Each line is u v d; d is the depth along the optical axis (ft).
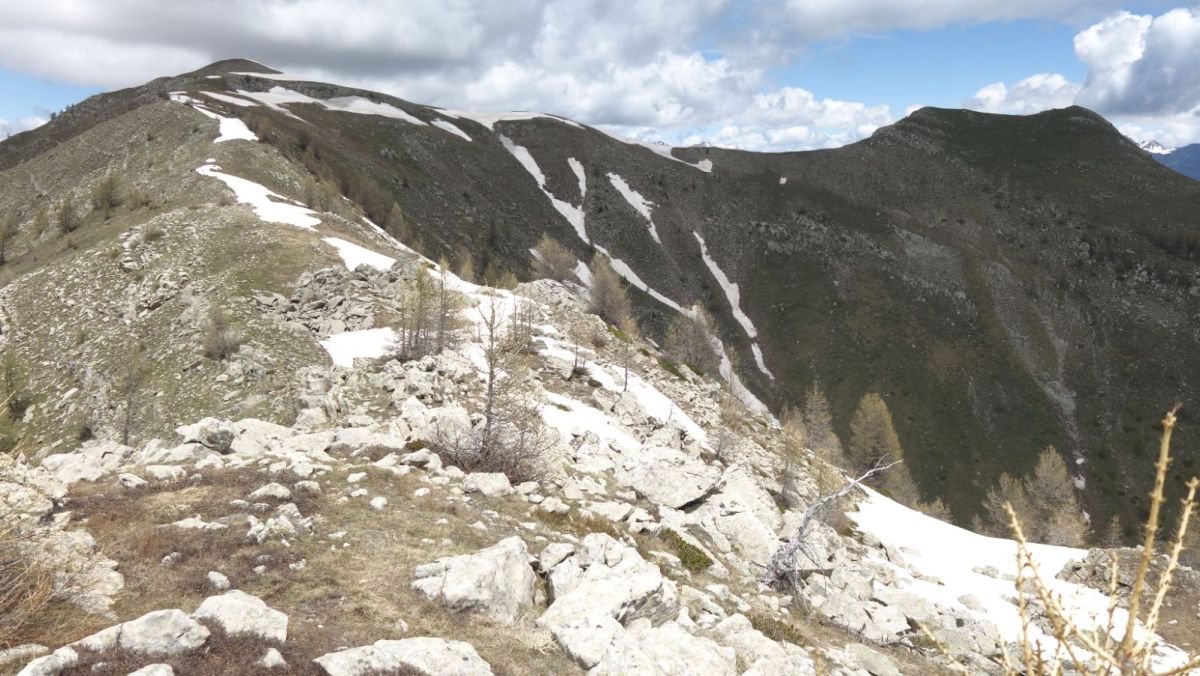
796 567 74.64
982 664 71.10
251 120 446.19
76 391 171.83
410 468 66.69
